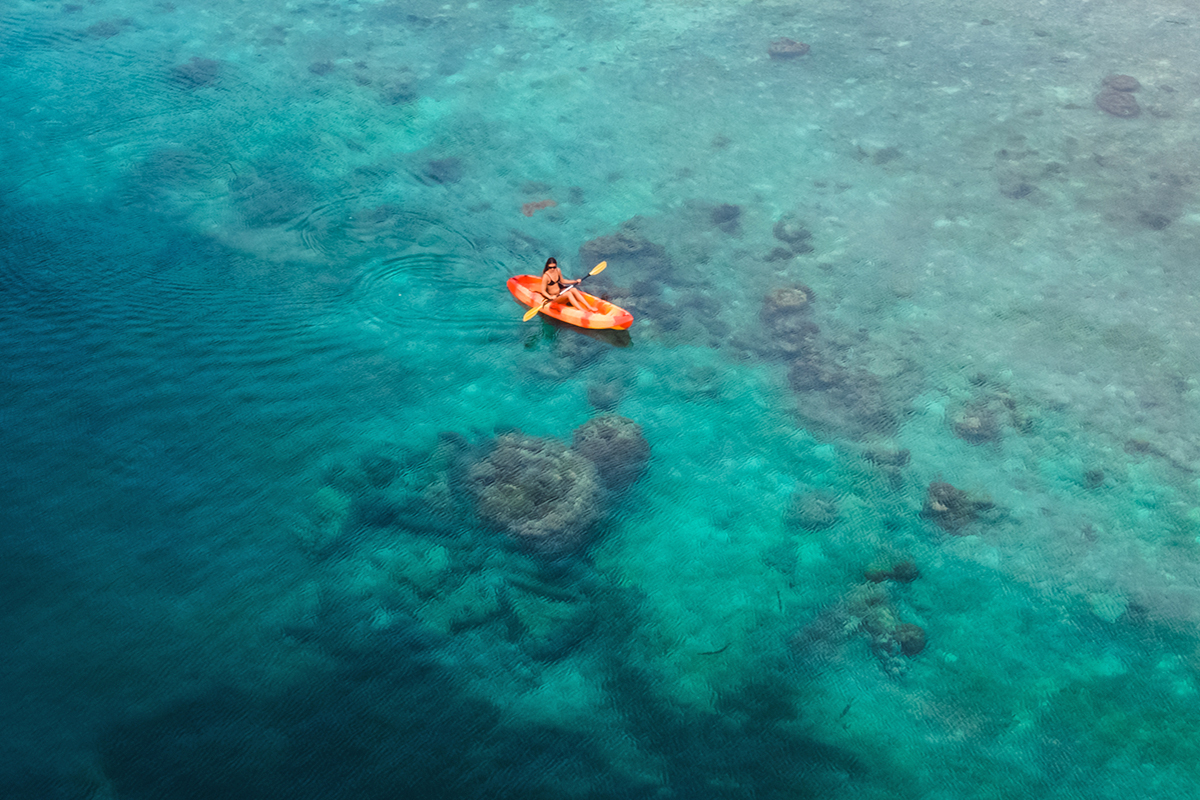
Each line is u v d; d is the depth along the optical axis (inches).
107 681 313.0
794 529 382.9
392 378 451.5
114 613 336.2
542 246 542.9
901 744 305.4
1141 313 489.1
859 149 624.7
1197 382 447.2
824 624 344.5
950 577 362.6
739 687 322.0
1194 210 558.9
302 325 478.9
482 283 515.5
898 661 331.3
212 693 311.0
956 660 332.2
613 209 574.6
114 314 477.1
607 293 509.4
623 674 324.8
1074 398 440.8
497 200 580.1
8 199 559.8
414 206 571.8
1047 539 376.5
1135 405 436.5
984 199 575.5
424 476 398.3
